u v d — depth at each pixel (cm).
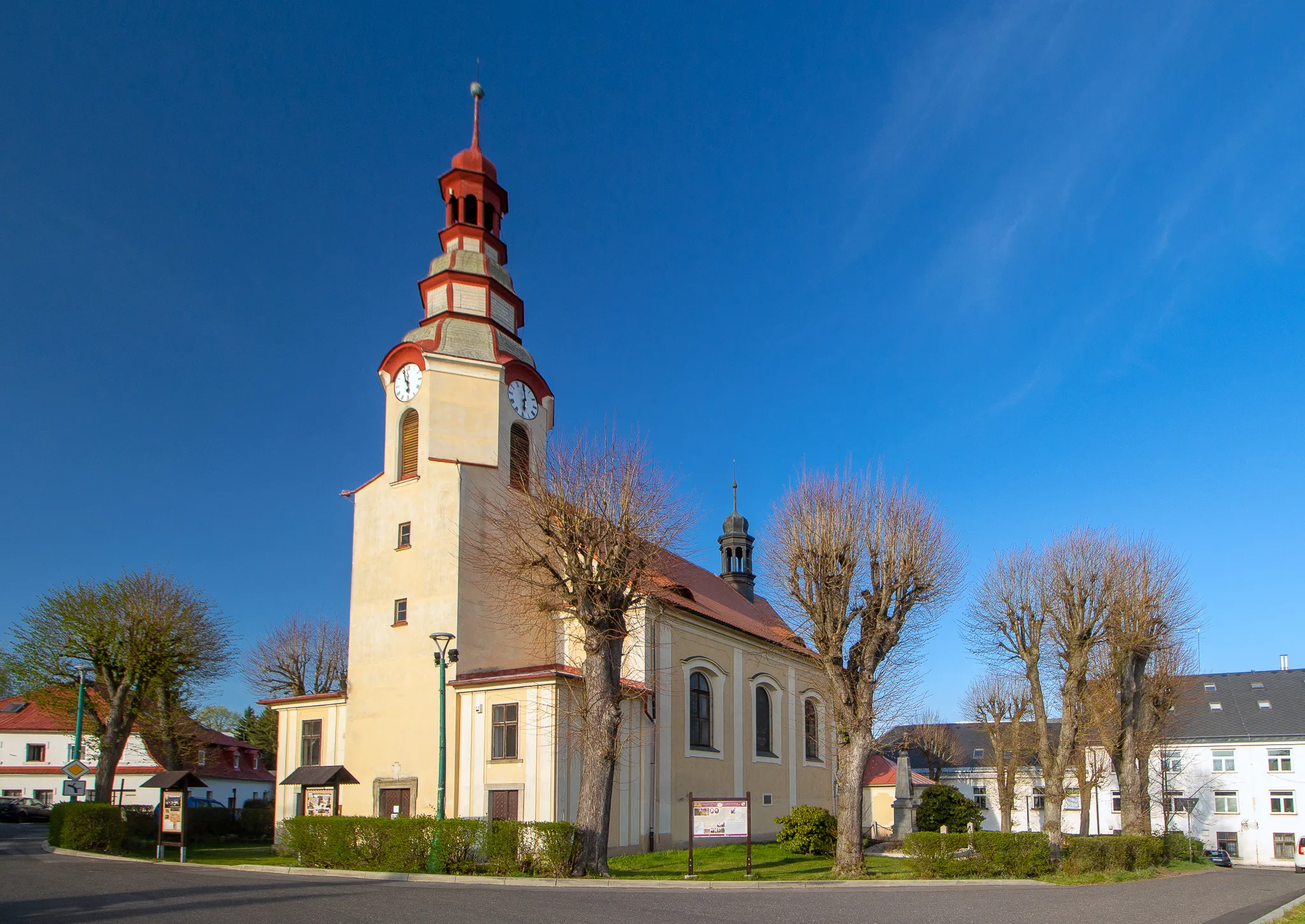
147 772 6594
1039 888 2580
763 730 4506
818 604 3077
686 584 4481
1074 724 3822
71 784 3753
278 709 3809
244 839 4750
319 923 1509
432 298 3944
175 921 1526
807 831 3372
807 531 3142
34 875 2400
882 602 3031
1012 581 4050
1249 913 1967
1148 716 4984
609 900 1941
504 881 2398
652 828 3459
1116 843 3359
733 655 4253
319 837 2748
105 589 4319
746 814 2727
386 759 3434
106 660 4219
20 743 6506
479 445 3684
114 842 3412
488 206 4138
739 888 2414
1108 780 7381
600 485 2952
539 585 2978
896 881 2670
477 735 3222
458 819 2686
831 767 5091
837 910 1841
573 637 2911
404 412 3762
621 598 2852
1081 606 3928
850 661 3036
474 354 3772
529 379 3909
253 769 7900
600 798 2675
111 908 1697
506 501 3662
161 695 4684
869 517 3123
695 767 3791
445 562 3484
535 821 2694
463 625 3419
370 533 3728
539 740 3077
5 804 5925
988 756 8156
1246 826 7050
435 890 2109
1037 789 7594
